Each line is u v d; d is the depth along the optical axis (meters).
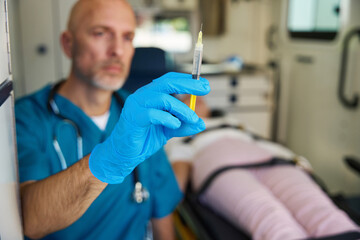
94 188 0.57
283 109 3.24
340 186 2.50
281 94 3.25
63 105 0.90
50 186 0.61
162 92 0.47
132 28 0.90
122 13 0.88
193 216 1.43
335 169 2.55
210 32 3.32
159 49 1.45
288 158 1.67
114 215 0.88
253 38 3.62
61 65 2.17
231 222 1.35
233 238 1.26
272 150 1.85
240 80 3.04
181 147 1.78
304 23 2.89
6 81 0.49
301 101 2.98
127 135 0.48
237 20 3.56
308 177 1.48
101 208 0.86
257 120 3.15
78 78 0.90
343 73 2.26
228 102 3.06
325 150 2.67
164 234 1.07
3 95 0.46
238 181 1.36
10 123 0.52
